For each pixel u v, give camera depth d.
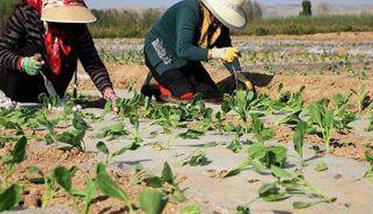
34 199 2.84
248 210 2.58
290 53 17.53
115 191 2.45
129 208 2.45
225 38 6.61
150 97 6.80
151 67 6.63
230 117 5.32
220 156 3.71
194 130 4.32
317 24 41.50
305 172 3.33
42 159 3.69
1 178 3.22
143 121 5.17
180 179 3.19
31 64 5.32
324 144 4.11
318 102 4.71
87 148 4.01
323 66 12.80
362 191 2.99
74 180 3.17
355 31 39.28
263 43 25.45
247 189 3.01
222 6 6.31
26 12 5.61
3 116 5.16
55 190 2.97
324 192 2.96
